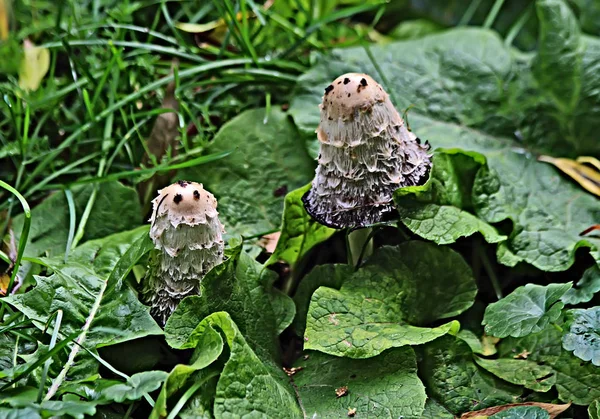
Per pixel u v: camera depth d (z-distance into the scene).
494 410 0.81
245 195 0.93
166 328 0.81
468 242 0.93
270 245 0.91
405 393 0.80
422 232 0.84
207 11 1.05
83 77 1.00
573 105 0.96
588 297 0.84
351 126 0.82
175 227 0.81
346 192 0.83
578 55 0.97
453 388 0.82
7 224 0.92
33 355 0.79
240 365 0.78
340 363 0.82
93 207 0.92
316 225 0.88
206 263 0.82
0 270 0.89
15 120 0.96
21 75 1.00
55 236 0.91
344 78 0.82
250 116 0.95
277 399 0.79
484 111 0.97
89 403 0.76
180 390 0.78
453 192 0.87
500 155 0.96
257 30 1.02
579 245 0.88
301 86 0.98
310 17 1.04
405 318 0.85
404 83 0.98
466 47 0.99
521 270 0.91
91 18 1.04
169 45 1.04
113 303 0.82
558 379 0.82
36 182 0.97
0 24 1.04
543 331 0.84
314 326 0.82
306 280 0.87
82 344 0.81
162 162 0.94
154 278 0.83
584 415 0.82
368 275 0.85
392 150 0.83
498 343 0.86
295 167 0.94
